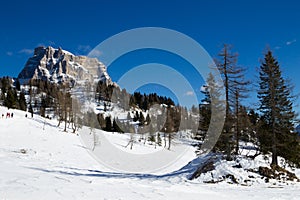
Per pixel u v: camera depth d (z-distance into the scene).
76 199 8.14
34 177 11.22
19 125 51.22
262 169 18.78
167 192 11.45
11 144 35.91
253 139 22.53
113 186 11.57
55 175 13.24
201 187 14.92
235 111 20.12
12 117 57.69
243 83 20.14
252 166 19.09
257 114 23.28
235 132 20.55
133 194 10.05
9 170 12.64
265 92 23.56
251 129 21.44
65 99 49.22
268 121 22.91
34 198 7.62
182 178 17.94
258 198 11.84
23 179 10.25
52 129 52.88
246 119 20.61
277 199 11.73
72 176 14.09
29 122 55.78
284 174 18.89
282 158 26.28
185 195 11.17
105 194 9.39
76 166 23.69
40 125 55.16
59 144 40.19
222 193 12.83
